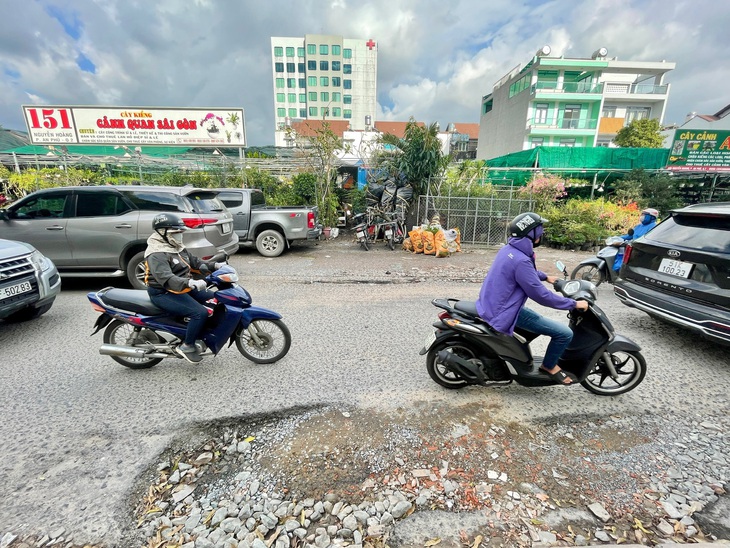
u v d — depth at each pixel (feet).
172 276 10.44
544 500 7.08
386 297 20.17
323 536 6.33
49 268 16.12
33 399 10.39
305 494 7.24
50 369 12.14
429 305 18.75
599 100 102.83
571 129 103.76
